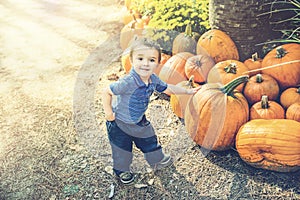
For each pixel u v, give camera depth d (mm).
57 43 4609
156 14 3529
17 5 6191
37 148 2848
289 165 2322
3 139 2982
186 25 3516
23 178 2590
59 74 3865
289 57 2775
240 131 2434
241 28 3043
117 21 5102
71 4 6039
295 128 2293
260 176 2420
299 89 2635
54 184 2521
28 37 4863
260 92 2695
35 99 3463
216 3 3090
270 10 2947
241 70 2803
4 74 3967
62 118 3148
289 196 2273
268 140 2289
